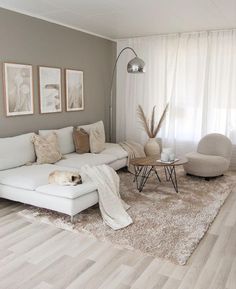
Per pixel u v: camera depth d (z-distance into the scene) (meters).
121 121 6.89
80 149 5.02
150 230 3.11
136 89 6.50
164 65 6.11
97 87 6.24
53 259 2.60
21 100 4.48
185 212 3.57
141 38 6.26
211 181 4.84
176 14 4.44
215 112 5.74
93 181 3.53
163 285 2.26
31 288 2.22
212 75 5.69
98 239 2.94
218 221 3.39
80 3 3.92
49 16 4.62
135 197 4.08
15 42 4.30
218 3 3.88
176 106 6.07
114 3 3.90
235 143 5.65
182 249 2.74
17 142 4.10
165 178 4.99
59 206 3.29
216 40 5.55
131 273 2.40
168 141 6.22
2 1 3.86
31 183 3.46
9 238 2.96
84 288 2.22
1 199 4.05
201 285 2.26
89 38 5.83
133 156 5.42
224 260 2.60
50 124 5.09
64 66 5.28
